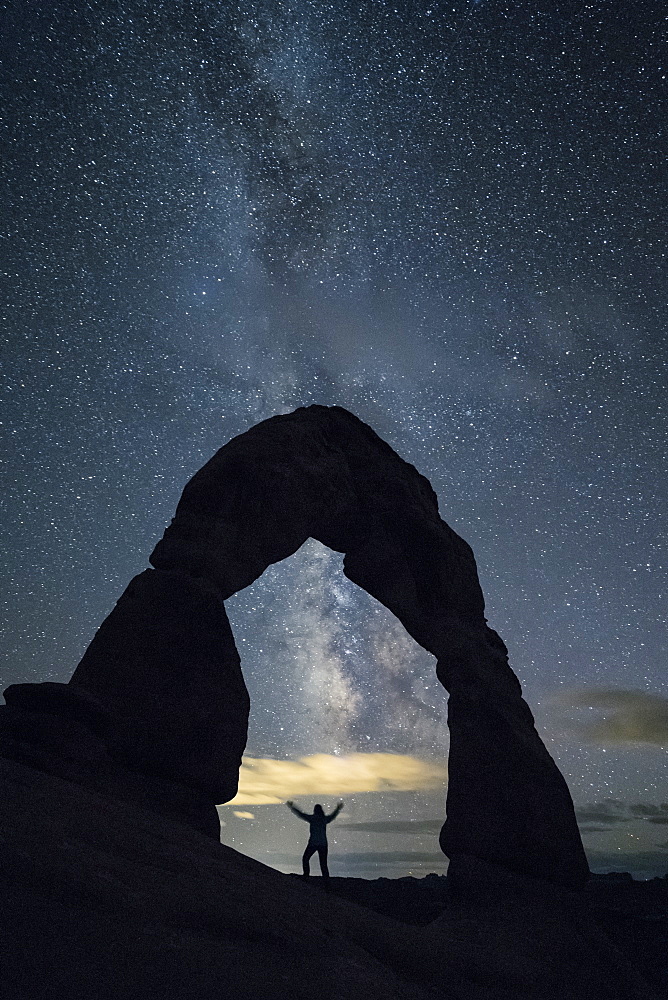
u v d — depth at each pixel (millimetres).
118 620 11906
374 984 7164
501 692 15695
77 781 9773
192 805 11242
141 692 11477
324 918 8805
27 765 9430
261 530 13695
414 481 17688
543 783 14867
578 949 12898
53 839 6648
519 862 13992
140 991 5289
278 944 6938
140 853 7359
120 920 5988
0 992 4758
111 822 7805
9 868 5918
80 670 11516
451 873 13797
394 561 16406
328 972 6816
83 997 5004
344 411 17219
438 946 10242
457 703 15117
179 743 11414
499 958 11234
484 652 16188
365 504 16312
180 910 6539
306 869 11234
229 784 11750
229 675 12180
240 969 6102
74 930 5602
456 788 14344
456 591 16656
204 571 12711
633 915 17359
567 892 14141
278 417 15875
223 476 13789
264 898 7836
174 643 11945
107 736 10625
